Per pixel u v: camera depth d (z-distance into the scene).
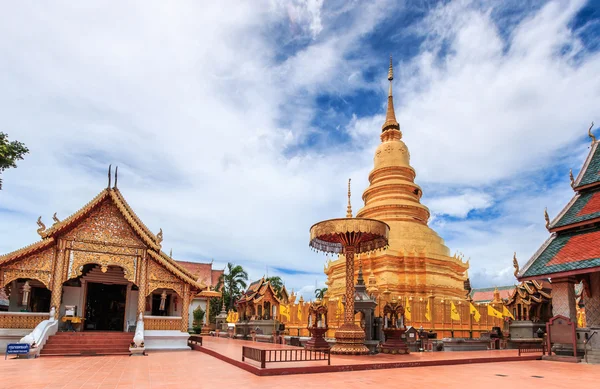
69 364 19.27
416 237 40.31
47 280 26.06
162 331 28.50
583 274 25.83
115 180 29.36
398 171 45.69
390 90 51.44
